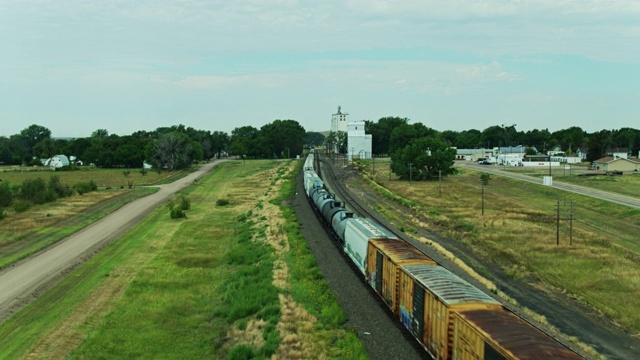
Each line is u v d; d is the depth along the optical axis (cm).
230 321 3011
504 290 3694
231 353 2422
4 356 2584
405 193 10006
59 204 8200
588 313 3253
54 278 4012
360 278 3722
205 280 3953
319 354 2372
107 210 7569
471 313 1934
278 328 2706
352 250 4012
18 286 3806
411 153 12475
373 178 12662
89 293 3606
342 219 4759
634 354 2634
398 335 2631
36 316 3173
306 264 4059
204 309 3303
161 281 3903
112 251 4944
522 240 5331
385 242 3291
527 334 1689
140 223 6531
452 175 13750
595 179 11519
